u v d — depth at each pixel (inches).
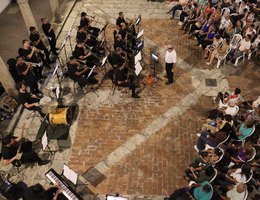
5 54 569.9
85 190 346.3
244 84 475.8
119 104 452.4
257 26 526.9
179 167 365.7
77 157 382.9
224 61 510.3
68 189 311.7
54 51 546.6
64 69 513.0
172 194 319.3
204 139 362.6
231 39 517.0
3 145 340.2
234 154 345.1
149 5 695.1
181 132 407.8
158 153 382.6
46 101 396.5
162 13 663.1
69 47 571.2
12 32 633.0
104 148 391.9
